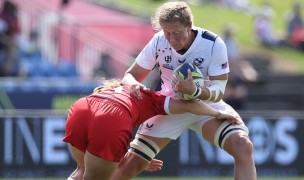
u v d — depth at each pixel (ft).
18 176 125.49
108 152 65.21
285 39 226.17
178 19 65.10
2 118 125.18
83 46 190.70
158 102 69.26
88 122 66.23
